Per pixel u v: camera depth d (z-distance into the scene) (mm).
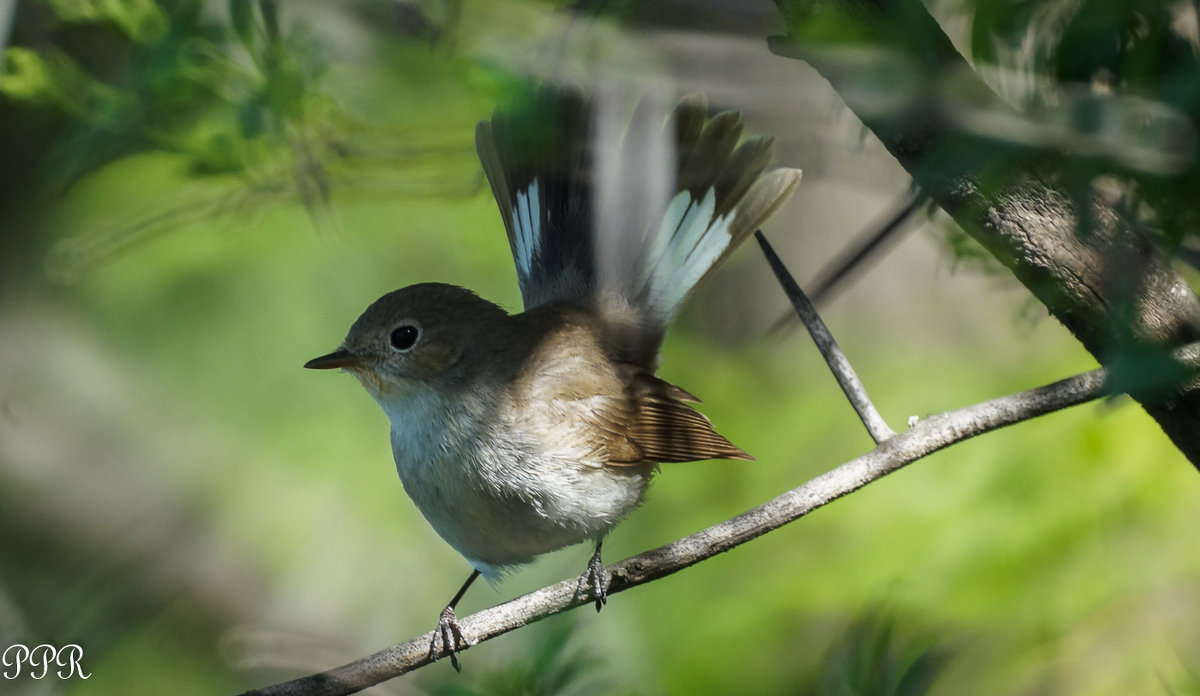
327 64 5645
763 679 9359
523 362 7195
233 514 12539
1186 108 3137
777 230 12242
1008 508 9070
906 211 5504
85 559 12492
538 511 7082
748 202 7176
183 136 5652
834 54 3654
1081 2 3463
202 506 12562
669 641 9672
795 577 9555
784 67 4785
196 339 12148
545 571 11375
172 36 5520
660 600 9914
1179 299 4129
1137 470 8938
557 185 7566
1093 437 9102
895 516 9336
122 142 5730
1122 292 3848
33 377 12383
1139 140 3242
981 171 3535
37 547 12531
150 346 12266
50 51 6211
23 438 12625
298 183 5773
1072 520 8875
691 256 7367
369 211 11438
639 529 10828
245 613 12430
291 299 11898
